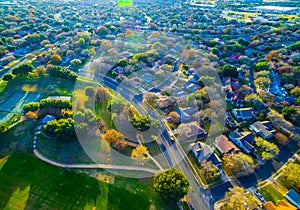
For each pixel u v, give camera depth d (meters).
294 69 119.12
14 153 76.69
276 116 89.69
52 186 66.31
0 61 142.00
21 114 94.44
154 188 61.09
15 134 83.62
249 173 71.19
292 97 104.00
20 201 62.41
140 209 60.31
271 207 58.84
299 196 61.84
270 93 105.44
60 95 108.50
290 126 87.50
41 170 70.88
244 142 79.31
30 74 123.31
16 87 115.19
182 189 58.50
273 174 71.25
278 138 82.69
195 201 62.81
